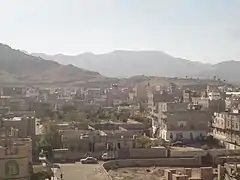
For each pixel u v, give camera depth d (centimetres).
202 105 14662
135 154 10356
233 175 8588
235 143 11750
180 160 10312
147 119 15362
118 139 10725
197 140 12662
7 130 9100
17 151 6875
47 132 10681
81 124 12900
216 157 10531
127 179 8700
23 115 12525
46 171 7694
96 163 9462
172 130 12575
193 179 8188
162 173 9306
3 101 16562
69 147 10412
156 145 11331
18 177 6869
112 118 15975
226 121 12444
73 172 8431
